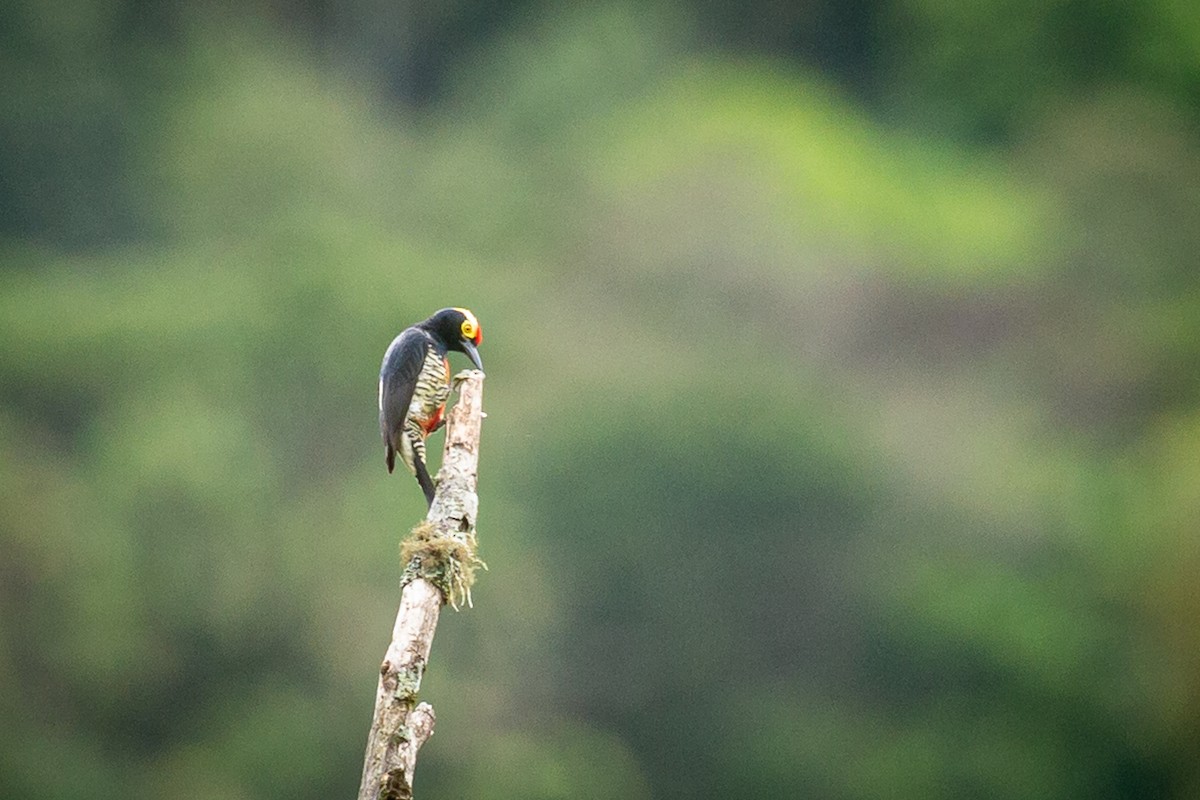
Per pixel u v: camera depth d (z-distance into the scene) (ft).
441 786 121.80
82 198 224.94
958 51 267.59
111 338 167.32
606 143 232.53
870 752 140.77
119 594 129.18
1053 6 260.62
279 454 155.22
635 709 138.41
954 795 139.44
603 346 178.70
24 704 124.67
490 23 276.41
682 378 160.66
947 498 162.61
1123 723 143.23
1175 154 233.55
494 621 130.41
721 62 268.00
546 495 143.74
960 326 200.95
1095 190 225.97
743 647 142.92
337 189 219.41
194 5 248.52
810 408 159.63
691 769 138.31
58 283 197.16
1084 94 253.44
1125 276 214.69
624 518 141.59
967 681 146.92
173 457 138.51
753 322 194.70
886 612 146.30
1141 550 154.92
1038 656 146.61
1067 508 164.04
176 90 235.61
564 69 248.52
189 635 130.41
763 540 144.05
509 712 128.36
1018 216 223.10
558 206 220.23
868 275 199.93
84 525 134.41
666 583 140.67
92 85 228.84
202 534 134.21
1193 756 140.56
